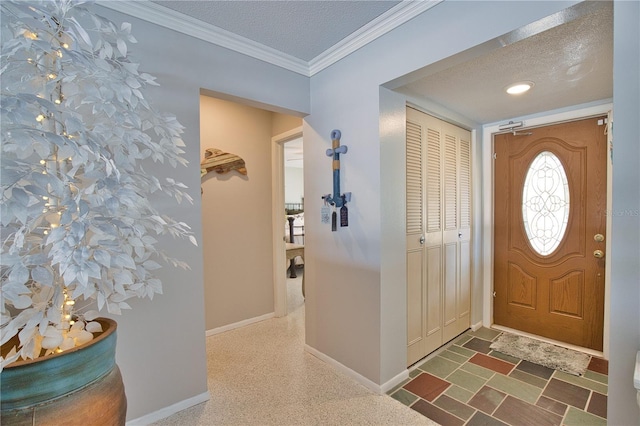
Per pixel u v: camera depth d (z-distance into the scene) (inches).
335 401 74.0
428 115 94.2
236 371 87.7
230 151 120.1
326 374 85.9
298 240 244.4
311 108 94.7
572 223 101.1
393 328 79.6
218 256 117.0
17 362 33.9
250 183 125.6
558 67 71.1
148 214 53.8
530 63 69.4
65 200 33.3
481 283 119.9
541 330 108.6
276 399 74.8
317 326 95.3
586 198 98.2
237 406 72.2
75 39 36.5
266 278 131.0
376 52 74.3
